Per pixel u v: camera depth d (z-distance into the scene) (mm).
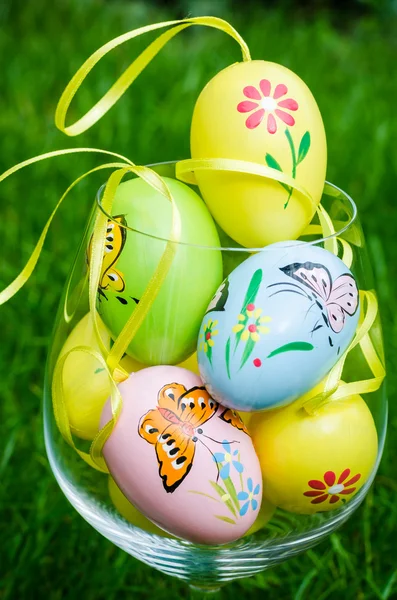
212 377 399
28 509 604
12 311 733
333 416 417
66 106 427
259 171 417
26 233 829
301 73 1118
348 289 404
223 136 426
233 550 425
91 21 1308
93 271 407
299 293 396
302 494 419
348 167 932
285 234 433
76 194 869
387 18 1396
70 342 425
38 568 572
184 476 395
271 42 1214
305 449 413
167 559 431
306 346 395
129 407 400
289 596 569
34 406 659
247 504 401
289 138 424
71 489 436
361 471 423
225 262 410
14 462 629
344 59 1229
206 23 438
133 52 1157
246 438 407
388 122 1008
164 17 1341
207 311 406
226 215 433
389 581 555
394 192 903
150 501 400
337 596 562
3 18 1307
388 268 795
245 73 433
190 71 1080
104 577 564
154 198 421
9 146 949
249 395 398
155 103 1044
